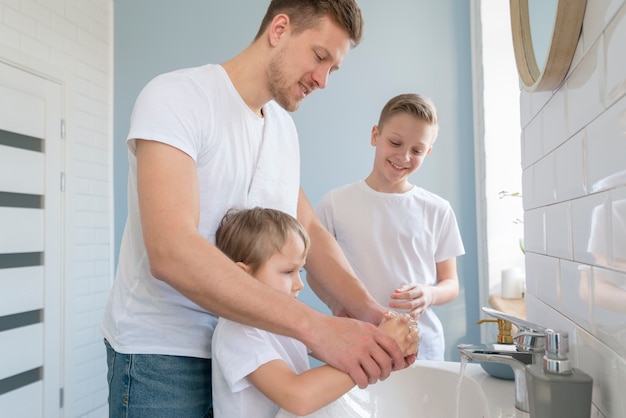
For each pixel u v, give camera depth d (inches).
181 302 37.2
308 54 38.8
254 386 33.3
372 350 30.0
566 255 30.0
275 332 30.2
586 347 26.4
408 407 38.2
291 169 43.6
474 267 97.0
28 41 93.7
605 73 22.6
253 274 35.8
